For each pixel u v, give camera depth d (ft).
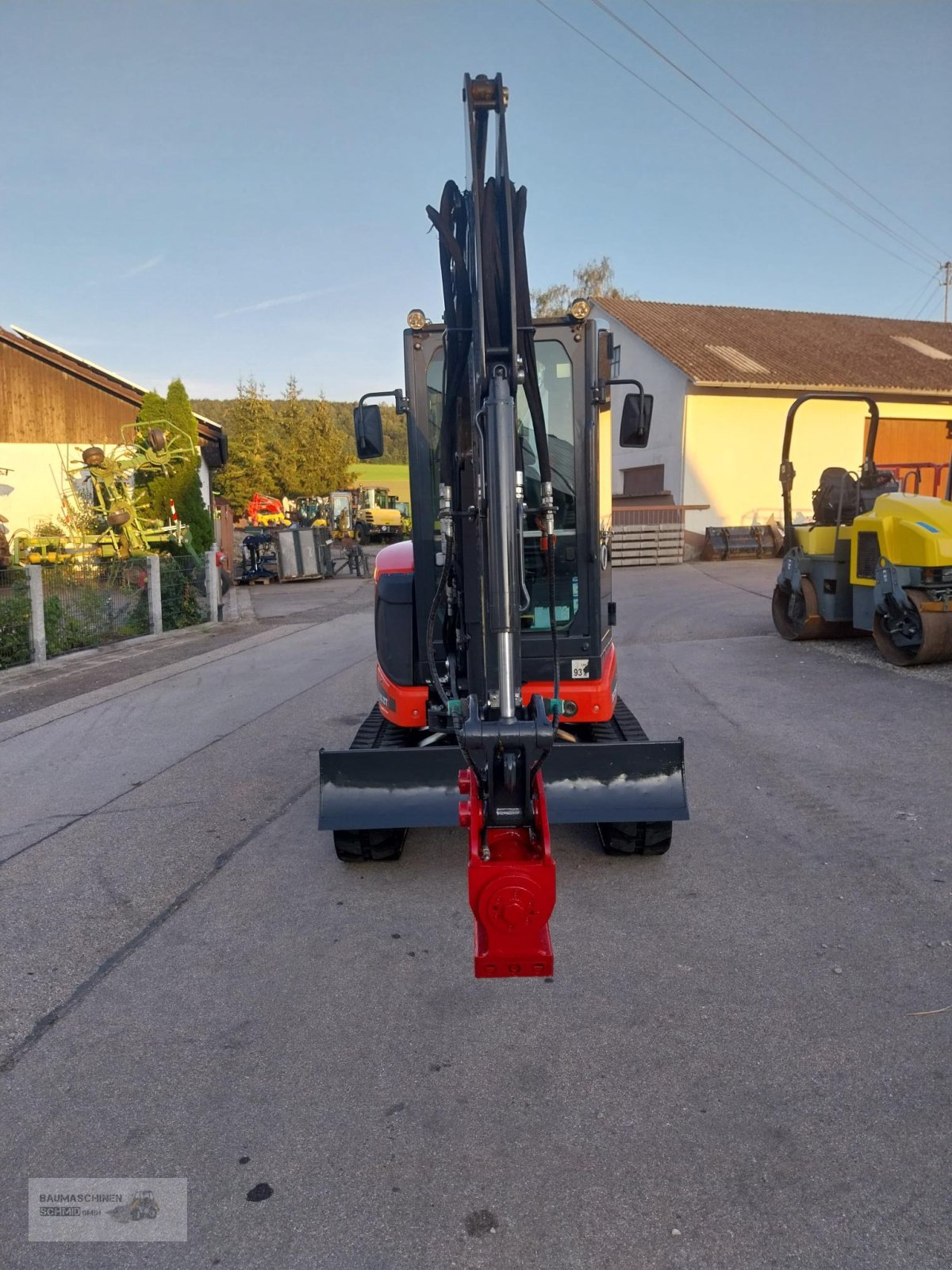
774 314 95.61
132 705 29.07
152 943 12.89
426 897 14.08
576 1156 8.37
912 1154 8.20
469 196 10.87
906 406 77.87
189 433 62.64
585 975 11.53
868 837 15.39
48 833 17.44
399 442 244.01
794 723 22.79
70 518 65.16
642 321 83.76
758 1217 7.57
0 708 28.84
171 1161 8.55
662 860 14.88
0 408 65.31
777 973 11.34
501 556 9.30
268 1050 10.24
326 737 23.73
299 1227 7.70
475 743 8.43
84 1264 7.43
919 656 27.53
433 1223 7.68
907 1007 10.47
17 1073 9.98
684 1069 9.55
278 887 14.61
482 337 10.02
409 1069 9.78
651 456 78.33
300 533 79.00
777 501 75.82
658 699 26.09
